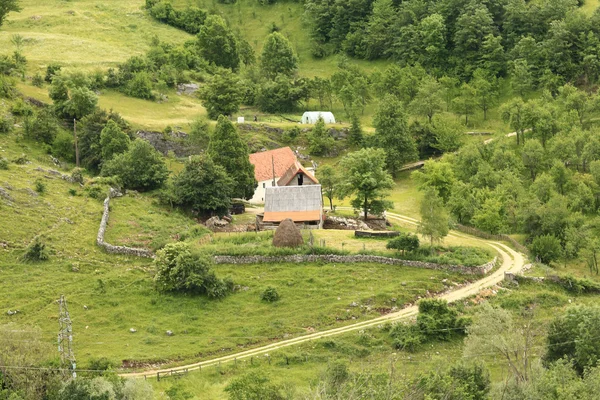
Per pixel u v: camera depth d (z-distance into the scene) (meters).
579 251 130.00
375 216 143.62
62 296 93.25
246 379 79.06
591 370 80.75
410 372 89.19
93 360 88.44
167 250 109.00
